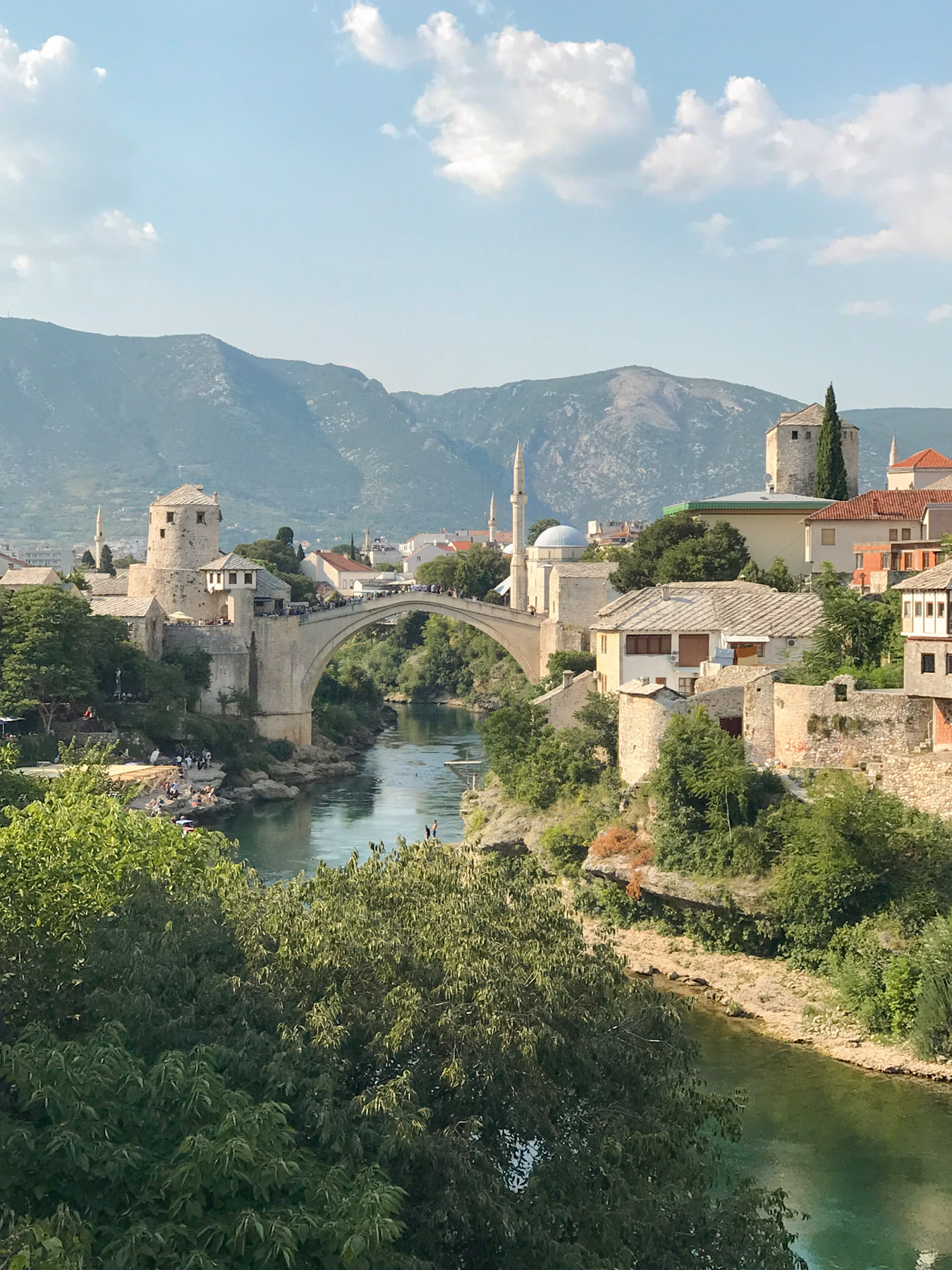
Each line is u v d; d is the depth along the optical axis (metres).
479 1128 35.06
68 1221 28.98
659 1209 34.81
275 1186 31.61
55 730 122.00
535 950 39.19
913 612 70.38
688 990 65.19
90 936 42.28
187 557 151.38
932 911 61.72
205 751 128.88
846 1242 43.16
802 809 68.19
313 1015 35.59
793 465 146.50
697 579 122.62
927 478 145.38
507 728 99.75
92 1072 32.84
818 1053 57.56
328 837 105.75
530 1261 32.84
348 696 182.88
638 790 78.75
